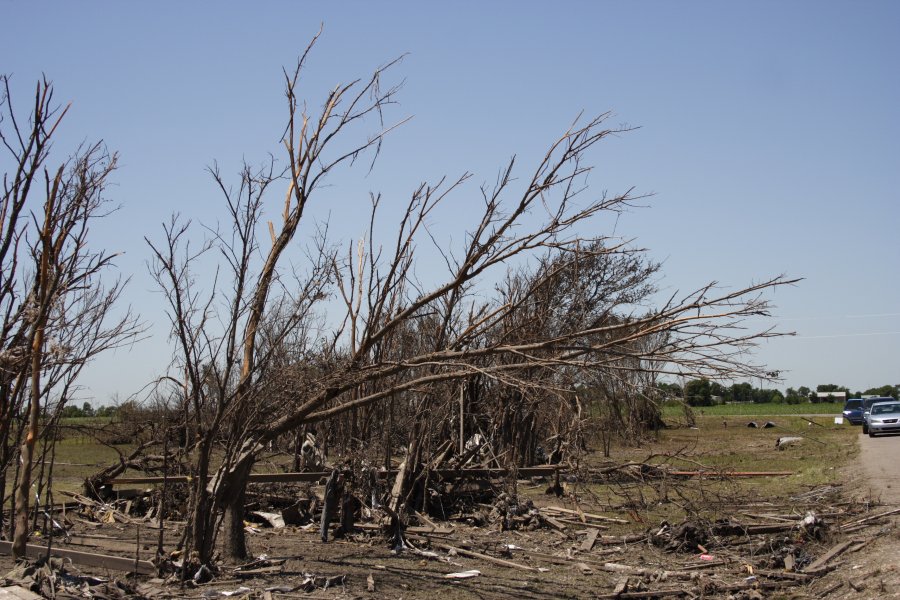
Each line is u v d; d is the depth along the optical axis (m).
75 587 9.45
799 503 18.59
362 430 16.86
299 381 10.95
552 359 9.88
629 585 11.93
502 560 13.58
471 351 10.52
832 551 13.24
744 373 8.83
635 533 16.08
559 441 20.36
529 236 10.12
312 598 10.16
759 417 64.00
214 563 11.32
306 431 18.80
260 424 11.17
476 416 18.83
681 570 13.08
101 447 31.78
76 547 13.12
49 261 9.37
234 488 11.14
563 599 11.07
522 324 11.17
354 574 11.91
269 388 10.88
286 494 17.86
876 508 16.78
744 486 22.09
